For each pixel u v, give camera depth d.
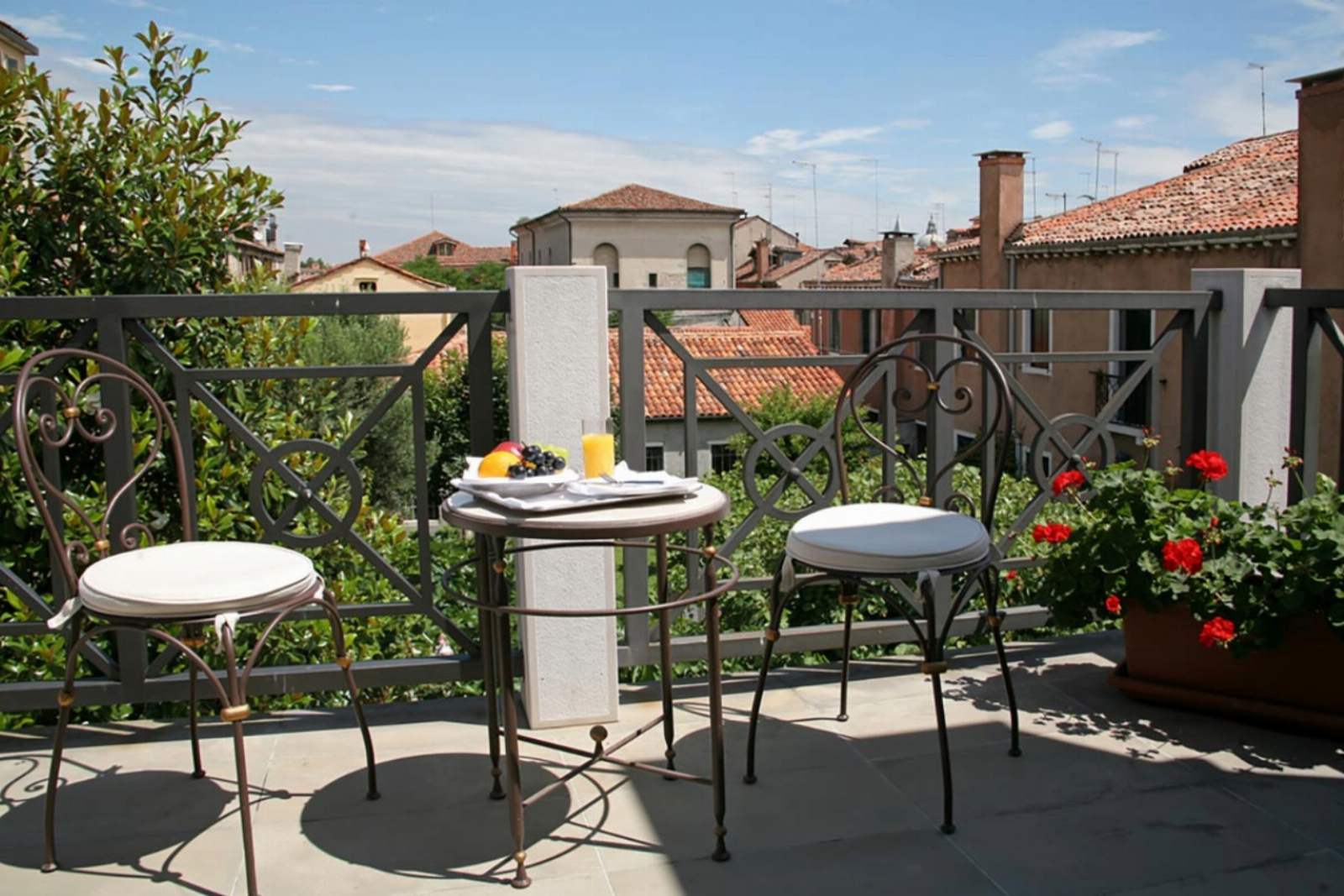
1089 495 3.14
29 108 5.03
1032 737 2.62
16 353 3.70
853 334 26.56
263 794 2.34
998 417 2.56
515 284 2.57
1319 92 12.94
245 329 4.97
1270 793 2.30
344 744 2.62
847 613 2.69
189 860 2.05
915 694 2.92
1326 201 12.95
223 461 4.51
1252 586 2.51
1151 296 3.23
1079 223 19.19
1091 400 17.88
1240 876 1.96
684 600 1.95
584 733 2.70
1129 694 2.86
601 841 2.12
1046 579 2.93
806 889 1.93
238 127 5.34
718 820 2.03
